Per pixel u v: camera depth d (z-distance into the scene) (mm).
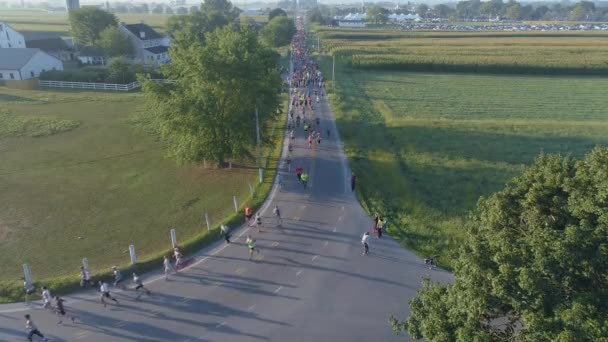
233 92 40469
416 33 196750
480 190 38688
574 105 71500
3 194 37469
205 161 44031
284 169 42156
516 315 14398
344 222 31984
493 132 55688
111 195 37531
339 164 43438
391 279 25484
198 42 42312
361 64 107062
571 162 15602
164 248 29016
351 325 21844
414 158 46656
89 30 115750
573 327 11820
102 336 21172
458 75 101438
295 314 22672
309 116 62125
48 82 82875
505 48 133750
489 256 14695
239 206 34719
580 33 189500
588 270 12461
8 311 22828
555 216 14047
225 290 24594
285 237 30016
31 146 49938
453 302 15188
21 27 196750
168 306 23312
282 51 139250
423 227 31469
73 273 26172
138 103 70062
